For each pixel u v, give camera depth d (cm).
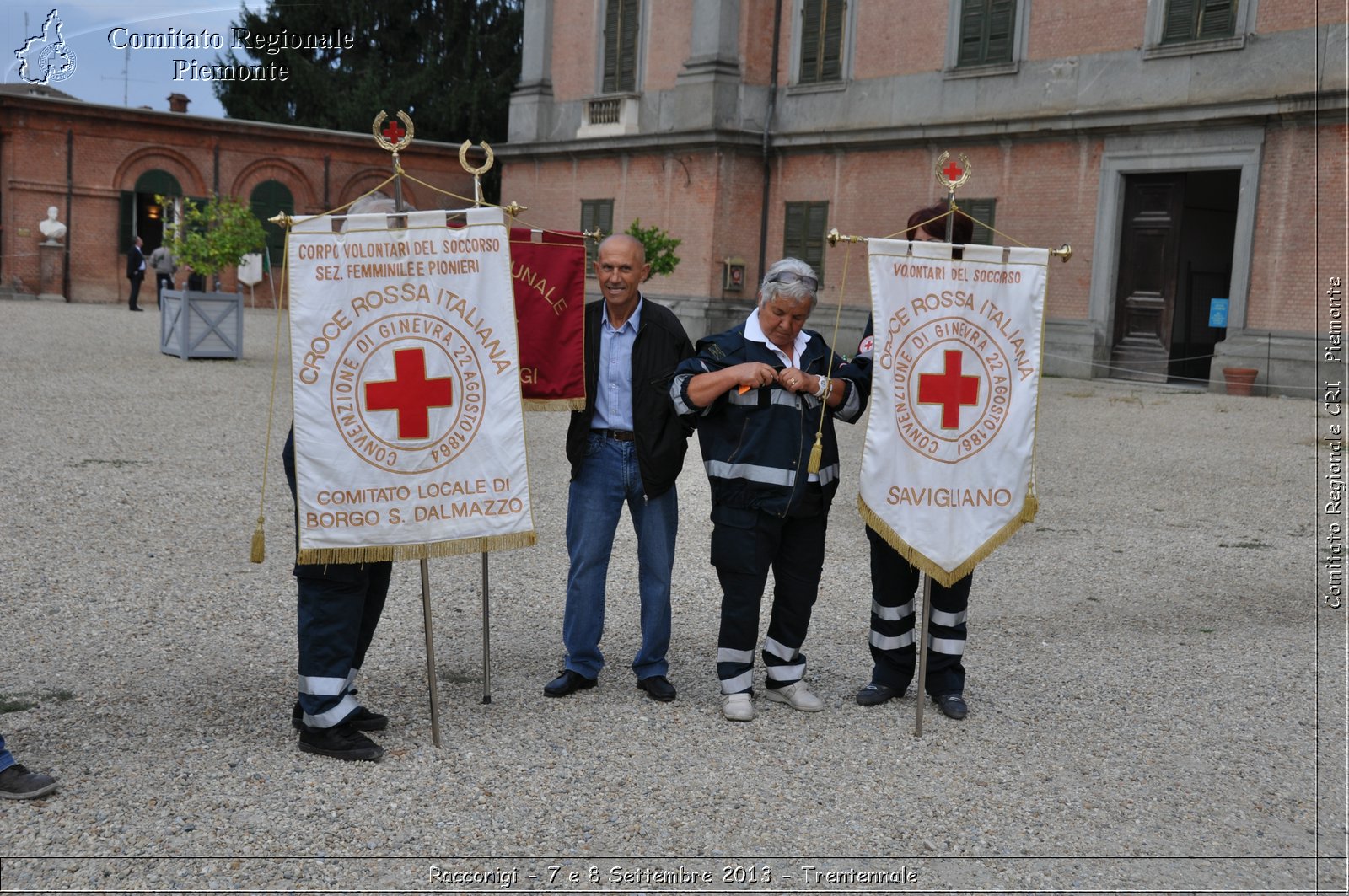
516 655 537
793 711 477
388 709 465
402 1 3909
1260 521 895
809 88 2378
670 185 2533
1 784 370
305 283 416
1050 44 2000
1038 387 469
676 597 643
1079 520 885
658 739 441
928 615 457
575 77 2777
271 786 389
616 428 479
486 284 432
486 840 358
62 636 531
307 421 415
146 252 3189
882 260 455
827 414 471
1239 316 1780
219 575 645
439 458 428
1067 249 468
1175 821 387
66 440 1050
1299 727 473
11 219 2988
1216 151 1794
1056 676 529
